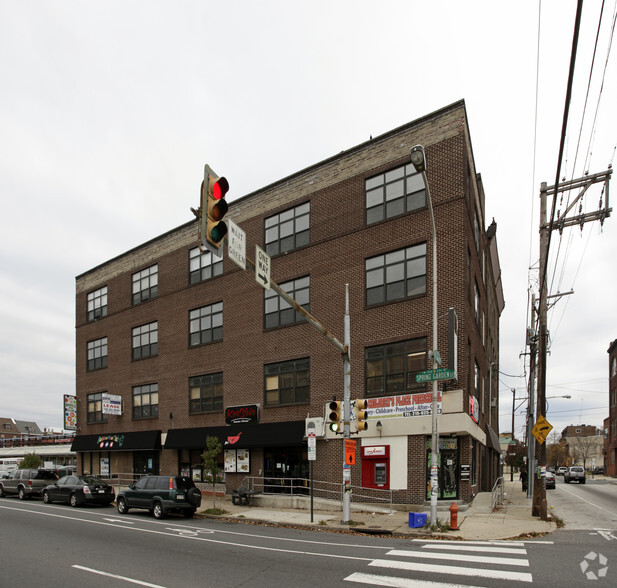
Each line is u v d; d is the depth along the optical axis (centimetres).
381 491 1889
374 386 2011
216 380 2653
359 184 2211
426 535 1336
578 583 811
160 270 3123
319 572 908
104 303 3562
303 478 2088
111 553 1121
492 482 3112
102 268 3625
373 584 818
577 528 1474
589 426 12781
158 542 1262
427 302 1925
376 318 2048
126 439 3039
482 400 2570
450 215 1933
